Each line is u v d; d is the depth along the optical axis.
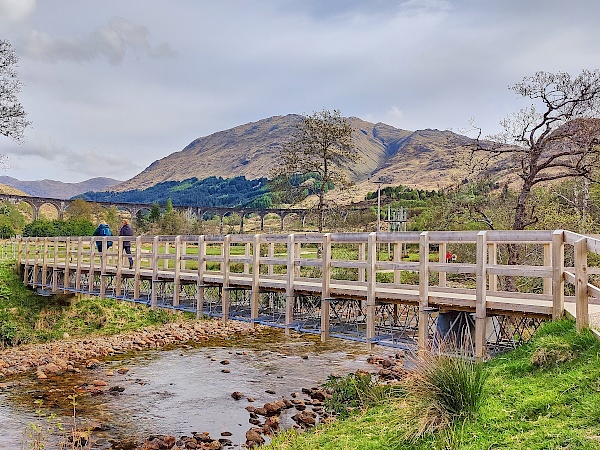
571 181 26.84
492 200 25.06
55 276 24.23
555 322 7.83
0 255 31.52
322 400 14.60
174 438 11.85
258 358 20.03
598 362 6.21
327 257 11.62
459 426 6.10
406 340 10.54
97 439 11.91
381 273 21.61
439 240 9.63
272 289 13.35
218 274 15.60
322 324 11.64
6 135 29.56
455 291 10.41
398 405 7.69
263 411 13.64
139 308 26.72
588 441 4.94
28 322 23.64
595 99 19.66
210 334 24.81
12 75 29.52
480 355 8.57
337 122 36.84
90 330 24.20
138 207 104.44
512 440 5.47
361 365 18.72
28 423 12.85
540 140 19.98
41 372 17.53
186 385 16.42
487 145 21.89
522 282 19.98
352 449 6.54
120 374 17.78
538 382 6.55
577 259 7.11
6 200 89.12
